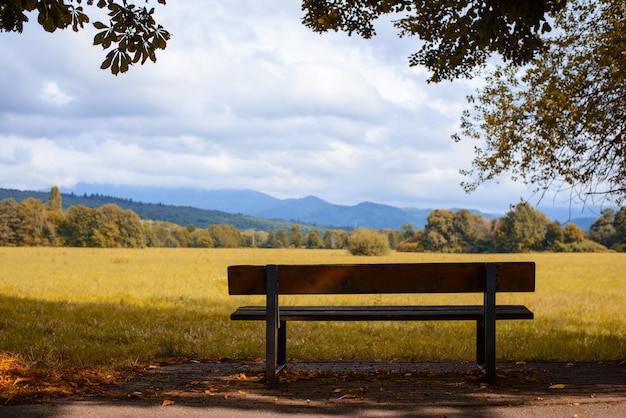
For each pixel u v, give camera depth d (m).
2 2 5.46
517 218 101.31
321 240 154.25
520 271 5.41
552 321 13.86
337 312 5.82
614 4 8.06
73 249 84.31
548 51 8.70
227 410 4.33
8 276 28.48
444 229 111.19
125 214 122.75
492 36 6.20
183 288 23.02
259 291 5.54
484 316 5.50
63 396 4.72
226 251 91.69
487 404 4.49
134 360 7.04
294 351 8.05
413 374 5.99
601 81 8.23
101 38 6.14
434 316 5.64
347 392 5.03
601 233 99.00
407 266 5.46
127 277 28.73
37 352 7.04
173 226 169.88
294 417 4.15
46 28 5.73
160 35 6.28
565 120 8.35
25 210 113.56
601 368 6.39
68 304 14.91
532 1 5.76
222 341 9.25
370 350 8.29
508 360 7.21
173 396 4.82
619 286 27.30
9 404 4.37
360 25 8.03
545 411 4.26
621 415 4.14
